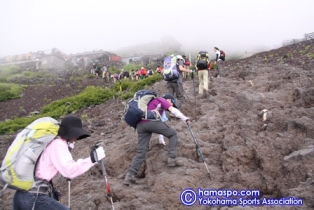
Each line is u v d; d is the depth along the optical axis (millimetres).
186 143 6625
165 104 5703
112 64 50125
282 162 5227
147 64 48469
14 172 3434
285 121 6426
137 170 5645
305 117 6152
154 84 16500
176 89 8742
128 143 7254
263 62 16547
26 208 3434
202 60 10547
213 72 16000
